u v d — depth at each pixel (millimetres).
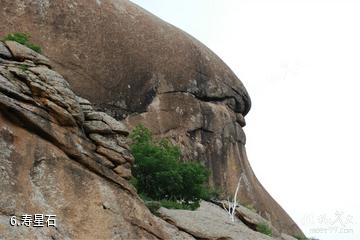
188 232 19625
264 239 21125
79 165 15656
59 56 27906
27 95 15359
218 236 19875
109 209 15617
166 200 23375
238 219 27031
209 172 27781
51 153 15234
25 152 14805
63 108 15734
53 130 15422
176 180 23500
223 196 30766
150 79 31219
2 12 27172
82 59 28656
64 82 16156
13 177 14352
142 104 30594
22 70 15727
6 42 16422
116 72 29797
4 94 14945
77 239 14695
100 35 29672
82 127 16250
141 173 23484
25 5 27766
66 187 15133
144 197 22672
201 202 27312
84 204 15250
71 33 28656
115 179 16172
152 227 16453
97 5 30312
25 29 27359
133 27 31438
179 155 26906
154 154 23703
